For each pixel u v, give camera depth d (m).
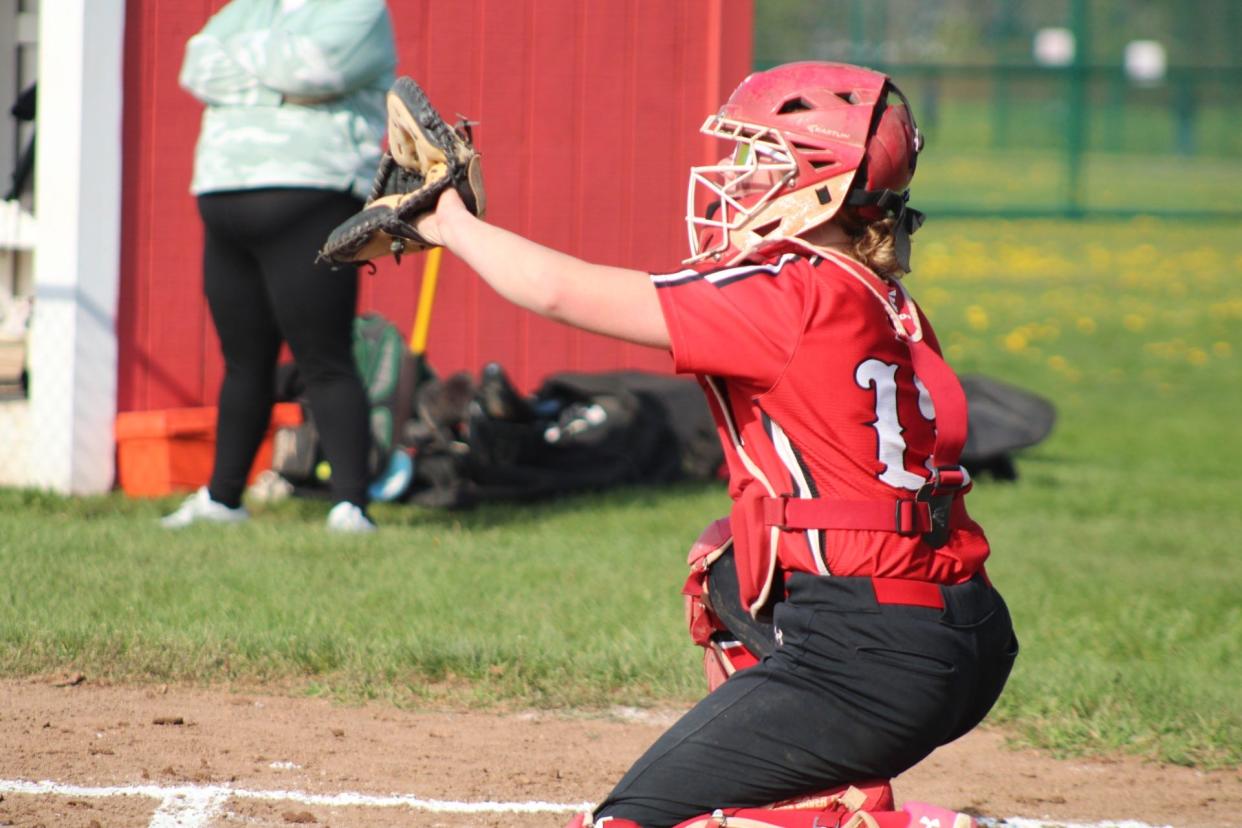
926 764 17.70
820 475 10.38
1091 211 121.31
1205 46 168.00
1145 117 172.50
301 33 25.75
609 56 36.59
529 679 19.73
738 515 10.79
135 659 19.38
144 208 31.78
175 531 27.25
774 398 10.31
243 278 27.22
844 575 10.35
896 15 157.00
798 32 141.62
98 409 31.25
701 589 12.25
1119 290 87.38
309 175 26.08
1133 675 21.00
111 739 16.80
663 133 37.25
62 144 30.62
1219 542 33.09
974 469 39.75
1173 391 59.59
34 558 24.44
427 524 29.73
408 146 11.16
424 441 31.73
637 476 35.03
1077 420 52.59
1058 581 28.09
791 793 10.53
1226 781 17.41
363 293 34.75
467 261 10.68
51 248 30.83
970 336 71.00
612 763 17.05
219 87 26.52
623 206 37.06
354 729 17.73
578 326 10.34
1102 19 171.25
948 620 10.39
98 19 30.59
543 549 27.88
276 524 28.50
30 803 14.69
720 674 12.41
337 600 23.00
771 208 10.80
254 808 14.97
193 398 32.62
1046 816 15.99
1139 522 35.38
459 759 16.89
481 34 35.47
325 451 28.45
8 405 31.59
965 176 147.75
